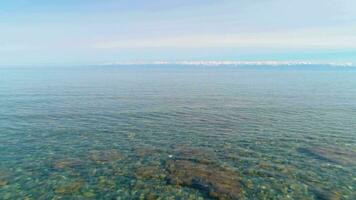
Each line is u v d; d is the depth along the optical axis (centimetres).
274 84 11812
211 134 3338
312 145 2878
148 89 9156
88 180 2020
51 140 3011
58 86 9750
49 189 1880
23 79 13638
